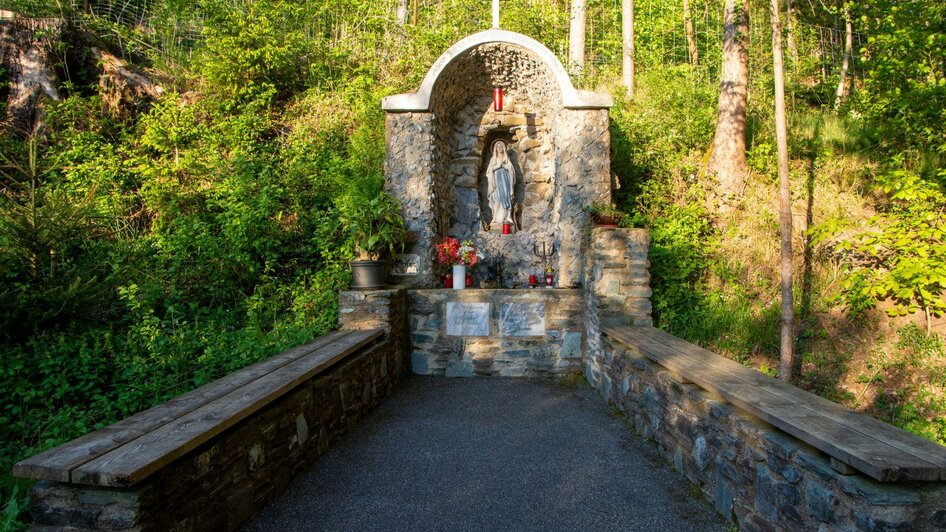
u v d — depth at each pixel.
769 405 2.34
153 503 1.93
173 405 2.52
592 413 4.36
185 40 9.59
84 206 4.88
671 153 7.25
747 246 6.13
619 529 2.57
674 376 3.36
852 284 5.37
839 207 6.39
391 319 5.06
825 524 1.86
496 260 6.83
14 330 4.27
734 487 2.54
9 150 6.71
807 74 9.96
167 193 6.54
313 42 9.04
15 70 7.31
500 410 4.48
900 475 1.63
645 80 9.34
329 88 8.59
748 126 7.67
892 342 5.11
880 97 7.02
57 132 7.19
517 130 7.18
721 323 5.57
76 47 7.76
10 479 2.95
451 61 5.91
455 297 5.66
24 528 2.43
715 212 6.55
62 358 4.16
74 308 4.45
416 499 2.88
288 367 3.29
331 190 6.63
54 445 3.40
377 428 4.03
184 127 7.41
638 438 3.78
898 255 5.38
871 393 4.78
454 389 5.15
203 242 5.82
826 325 5.39
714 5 10.88
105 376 4.27
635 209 6.63
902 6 6.34
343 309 5.00
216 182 6.77
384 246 5.68
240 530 2.52
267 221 6.07
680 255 6.02
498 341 5.62
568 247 5.96
